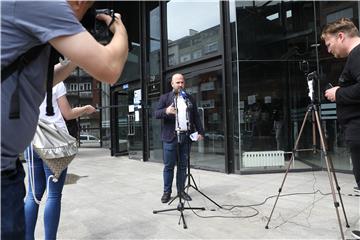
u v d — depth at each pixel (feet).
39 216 13.23
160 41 29.14
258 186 17.90
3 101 3.96
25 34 3.92
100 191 18.03
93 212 13.84
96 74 4.15
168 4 28.43
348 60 9.07
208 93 24.17
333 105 21.98
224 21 22.75
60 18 3.92
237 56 22.41
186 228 11.55
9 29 3.85
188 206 14.19
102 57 4.09
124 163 30.91
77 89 62.39
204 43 24.58
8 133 4.07
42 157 8.17
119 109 38.99
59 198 9.23
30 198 9.04
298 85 23.20
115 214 13.50
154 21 30.76
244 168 22.22
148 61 31.76
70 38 3.94
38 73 4.23
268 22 22.90
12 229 4.25
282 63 23.11
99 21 4.67
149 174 23.61
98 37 4.64
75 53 3.97
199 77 25.00
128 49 4.62
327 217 12.26
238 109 22.34
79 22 4.25
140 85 32.58
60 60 4.92
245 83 22.47
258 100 22.68
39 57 4.18
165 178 15.34
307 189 16.88
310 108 11.50
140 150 33.37
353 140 9.29
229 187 17.87
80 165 29.99
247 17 22.57
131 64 34.32
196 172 22.97
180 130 14.69
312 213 12.79
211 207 14.03
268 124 22.79
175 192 17.25
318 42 23.21
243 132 22.35
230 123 22.53
